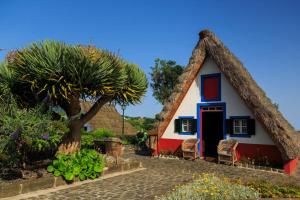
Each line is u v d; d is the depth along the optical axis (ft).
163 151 59.52
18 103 36.91
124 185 32.63
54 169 32.63
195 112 56.65
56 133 32.32
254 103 47.85
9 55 36.32
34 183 29.63
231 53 59.93
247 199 25.02
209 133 64.08
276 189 28.27
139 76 39.27
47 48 32.73
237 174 41.68
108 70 34.32
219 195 25.07
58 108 38.47
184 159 55.21
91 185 32.55
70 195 28.48
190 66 57.00
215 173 41.91
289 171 43.47
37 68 31.73
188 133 57.16
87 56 33.04
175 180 35.32
